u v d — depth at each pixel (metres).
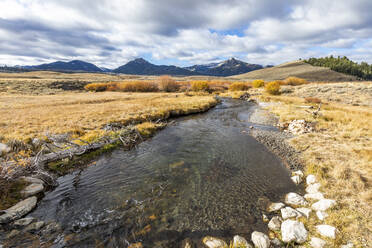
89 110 21.95
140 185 7.78
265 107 29.58
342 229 4.81
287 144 12.84
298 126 16.11
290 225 5.01
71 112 20.22
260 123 20.03
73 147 10.80
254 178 8.38
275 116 22.84
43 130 13.25
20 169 7.10
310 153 10.66
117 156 10.95
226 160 10.46
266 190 7.39
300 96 39.41
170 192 7.27
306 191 7.19
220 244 4.76
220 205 6.46
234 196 6.99
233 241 4.85
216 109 29.91
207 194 7.14
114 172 8.94
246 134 15.86
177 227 5.45
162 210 6.20
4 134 11.60
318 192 6.69
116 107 25.02
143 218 5.81
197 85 58.19
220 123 20.22
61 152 9.98
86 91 59.19
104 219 5.72
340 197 6.22
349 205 5.75
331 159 9.48
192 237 5.07
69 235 5.04
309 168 8.76
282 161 10.31
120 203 6.55
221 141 13.95
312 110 22.64
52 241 4.80
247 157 10.92
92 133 13.49
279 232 5.09
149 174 8.76
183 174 8.77
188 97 41.25
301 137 13.73
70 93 51.06
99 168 9.36
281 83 67.75
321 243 4.46
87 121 16.97
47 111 20.64
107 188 7.54
